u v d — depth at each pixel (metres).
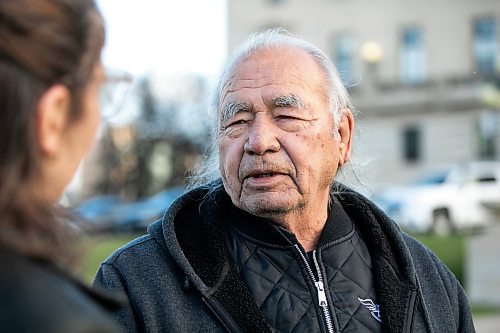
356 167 2.44
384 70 30.34
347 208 2.29
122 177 34.62
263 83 2.04
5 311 0.93
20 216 1.02
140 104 34.19
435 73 29.55
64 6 1.04
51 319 0.92
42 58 1.01
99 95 1.16
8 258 0.99
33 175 1.04
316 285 2.02
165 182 35.41
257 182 2.02
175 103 35.56
